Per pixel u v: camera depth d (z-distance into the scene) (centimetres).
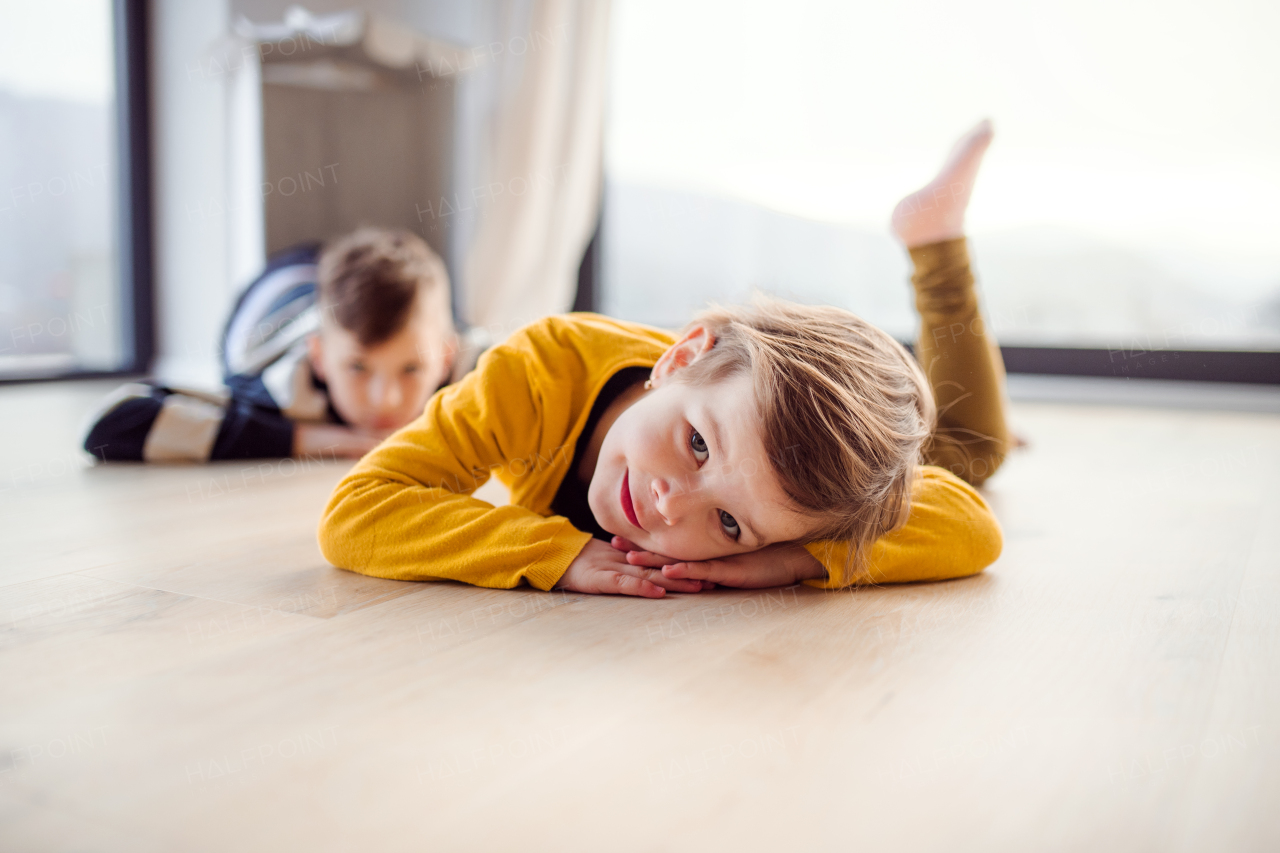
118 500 121
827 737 52
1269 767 50
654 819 43
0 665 61
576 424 92
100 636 67
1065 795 47
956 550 87
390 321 158
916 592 83
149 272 294
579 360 94
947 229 127
